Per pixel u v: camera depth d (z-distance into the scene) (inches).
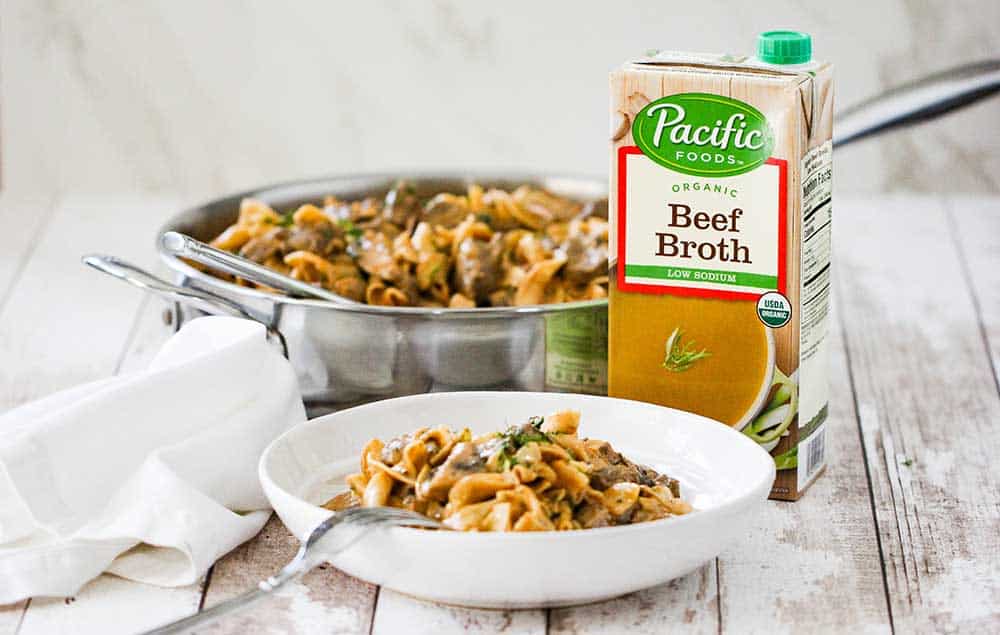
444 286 50.8
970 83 52.7
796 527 41.6
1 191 75.4
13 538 39.4
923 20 68.9
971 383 49.8
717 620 38.1
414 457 38.6
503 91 72.0
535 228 53.9
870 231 64.3
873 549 40.7
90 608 38.8
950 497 43.1
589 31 70.5
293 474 40.7
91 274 59.4
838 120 54.6
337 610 38.5
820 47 69.6
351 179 55.3
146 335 54.0
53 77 73.7
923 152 71.4
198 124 74.0
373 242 51.4
